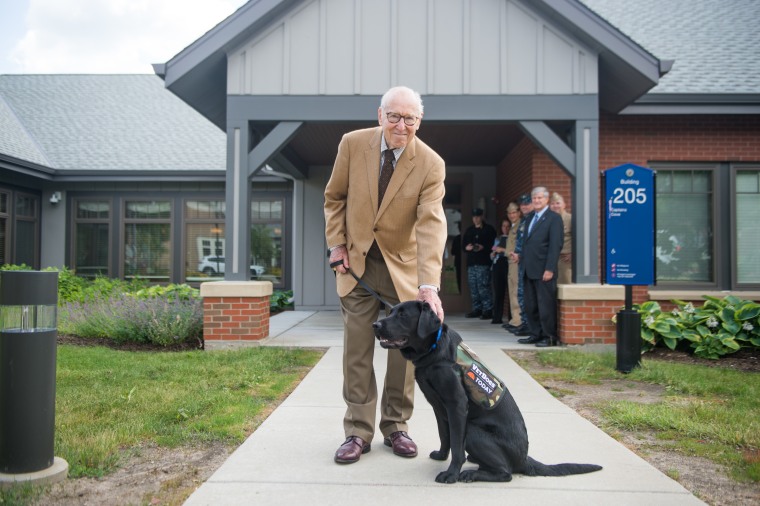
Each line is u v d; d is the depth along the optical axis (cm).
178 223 1335
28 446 268
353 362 308
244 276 676
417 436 344
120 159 1323
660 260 876
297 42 685
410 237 312
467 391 266
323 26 684
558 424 370
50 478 268
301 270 1173
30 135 1393
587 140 680
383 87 683
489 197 1123
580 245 678
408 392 315
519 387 469
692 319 636
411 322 256
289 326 859
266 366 530
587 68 679
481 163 1105
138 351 652
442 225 302
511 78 683
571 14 658
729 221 871
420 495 255
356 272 306
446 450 293
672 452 324
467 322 926
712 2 1127
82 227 1346
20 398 267
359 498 253
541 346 660
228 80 684
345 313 312
